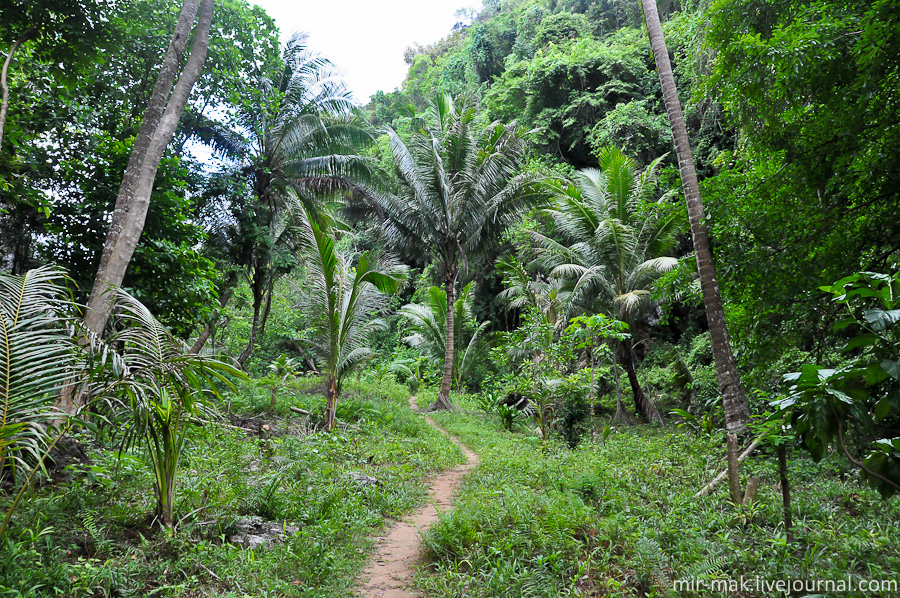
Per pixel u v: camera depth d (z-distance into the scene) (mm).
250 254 15953
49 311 3627
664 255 18859
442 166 18344
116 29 9320
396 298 34469
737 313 9312
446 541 4605
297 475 6582
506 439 13180
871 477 2754
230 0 12461
